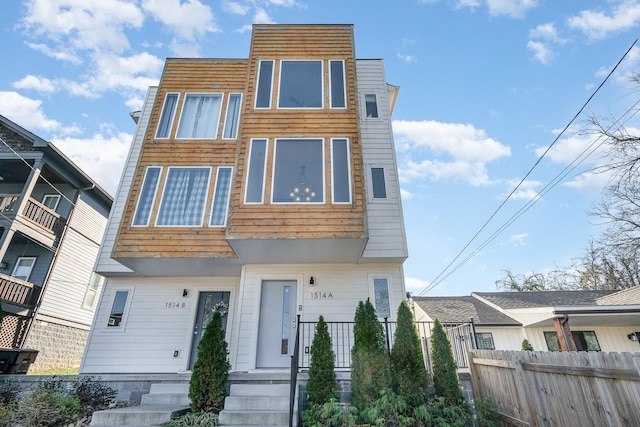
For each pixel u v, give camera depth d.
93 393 5.79
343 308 7.18
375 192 8.04
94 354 7.26
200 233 7.09
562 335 9.89
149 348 7.38
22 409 4.79
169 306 7.80
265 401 5.07
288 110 7.51
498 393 4.67
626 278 16.42
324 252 6.84
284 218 6.26
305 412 4.51
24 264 11.60
